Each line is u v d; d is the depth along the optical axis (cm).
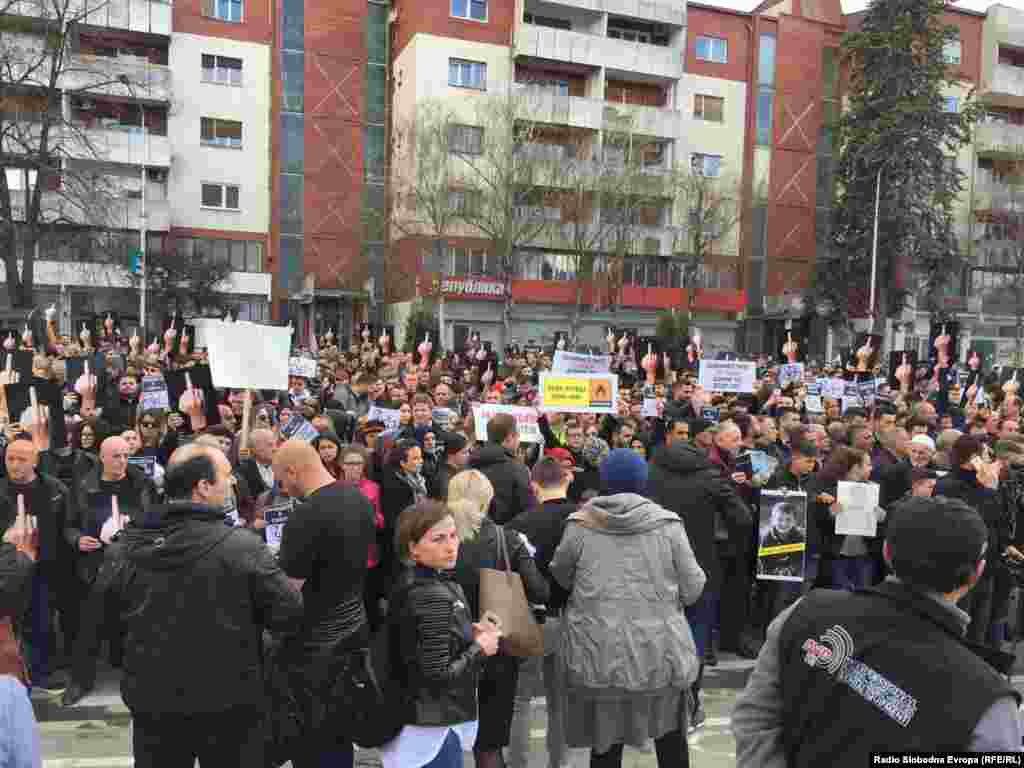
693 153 4222
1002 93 4653
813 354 4400
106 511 536
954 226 4625
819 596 193
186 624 281
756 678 199
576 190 3584
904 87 3572
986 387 1555
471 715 299
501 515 527
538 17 4059
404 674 296
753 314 4388
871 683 170
